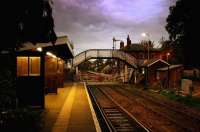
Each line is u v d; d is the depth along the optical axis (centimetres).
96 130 1200
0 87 1179
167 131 1416
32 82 1678
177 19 2986
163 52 5709
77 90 3291
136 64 5262
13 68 1294
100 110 2033
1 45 1073
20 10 1009
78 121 1395
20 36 1102
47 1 1086
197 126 1530
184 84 3219
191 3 2733
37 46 1895
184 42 2925
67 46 2681
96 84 5200
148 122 1661
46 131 1188
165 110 2127
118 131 1384
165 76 4341
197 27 2728
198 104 2353
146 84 4500
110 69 10444
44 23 1106
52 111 1694
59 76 3634
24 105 1623
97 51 5203
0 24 986
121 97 3039
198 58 2861
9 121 1170
